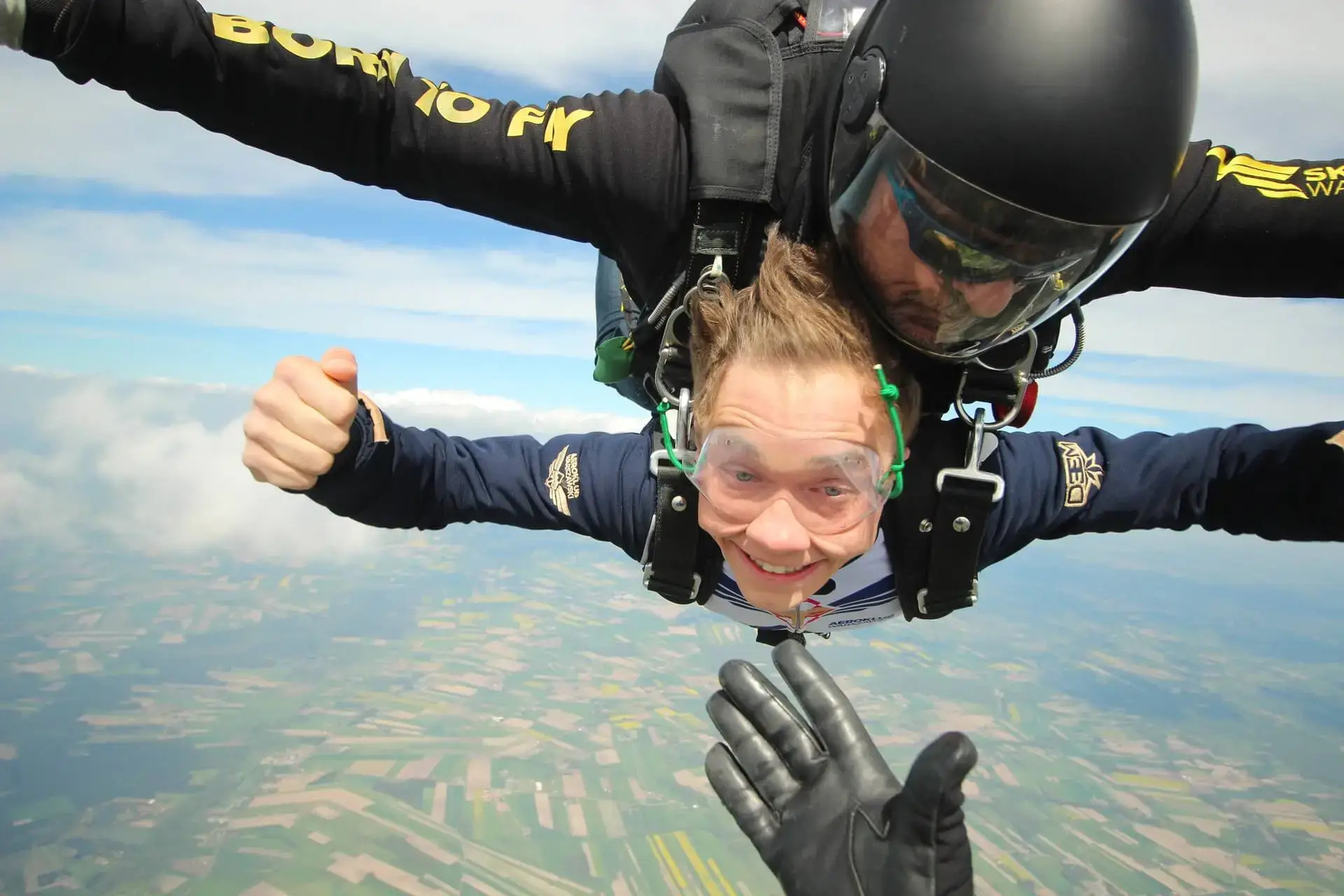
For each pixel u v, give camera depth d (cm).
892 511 165
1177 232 156
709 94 154
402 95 159
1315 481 162
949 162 110
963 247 118
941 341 135
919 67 113
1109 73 107
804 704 144
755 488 136
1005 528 178
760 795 146
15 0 135
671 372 163
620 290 253
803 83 150
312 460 127
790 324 128
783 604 148
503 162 159
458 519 185
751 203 151
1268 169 159
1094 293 164
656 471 163
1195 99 120
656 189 157
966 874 118
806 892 131
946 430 165
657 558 170
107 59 143
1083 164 108
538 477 188
